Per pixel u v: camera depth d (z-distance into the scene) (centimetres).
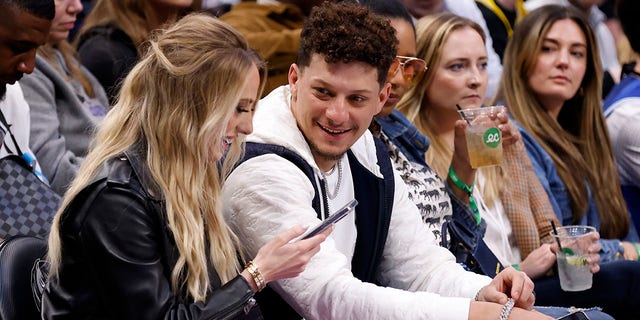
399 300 329
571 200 571
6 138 421
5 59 381
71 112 506
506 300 352
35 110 483
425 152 474
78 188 318
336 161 376
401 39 461
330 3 353
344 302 332
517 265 486
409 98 508
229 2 787
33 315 341
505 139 459
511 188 519
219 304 316
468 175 464
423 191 453
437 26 503
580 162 577
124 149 325
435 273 393
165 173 323
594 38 587
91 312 320
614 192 591
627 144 620
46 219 401
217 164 361
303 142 362
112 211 314
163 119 324
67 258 321
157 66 327
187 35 329
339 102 346
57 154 482
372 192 389
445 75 500
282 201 344
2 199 396
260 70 343
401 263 399
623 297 481
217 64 324
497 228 504
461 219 465
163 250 322
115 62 552
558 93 575
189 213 322
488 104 638
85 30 577
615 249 546
